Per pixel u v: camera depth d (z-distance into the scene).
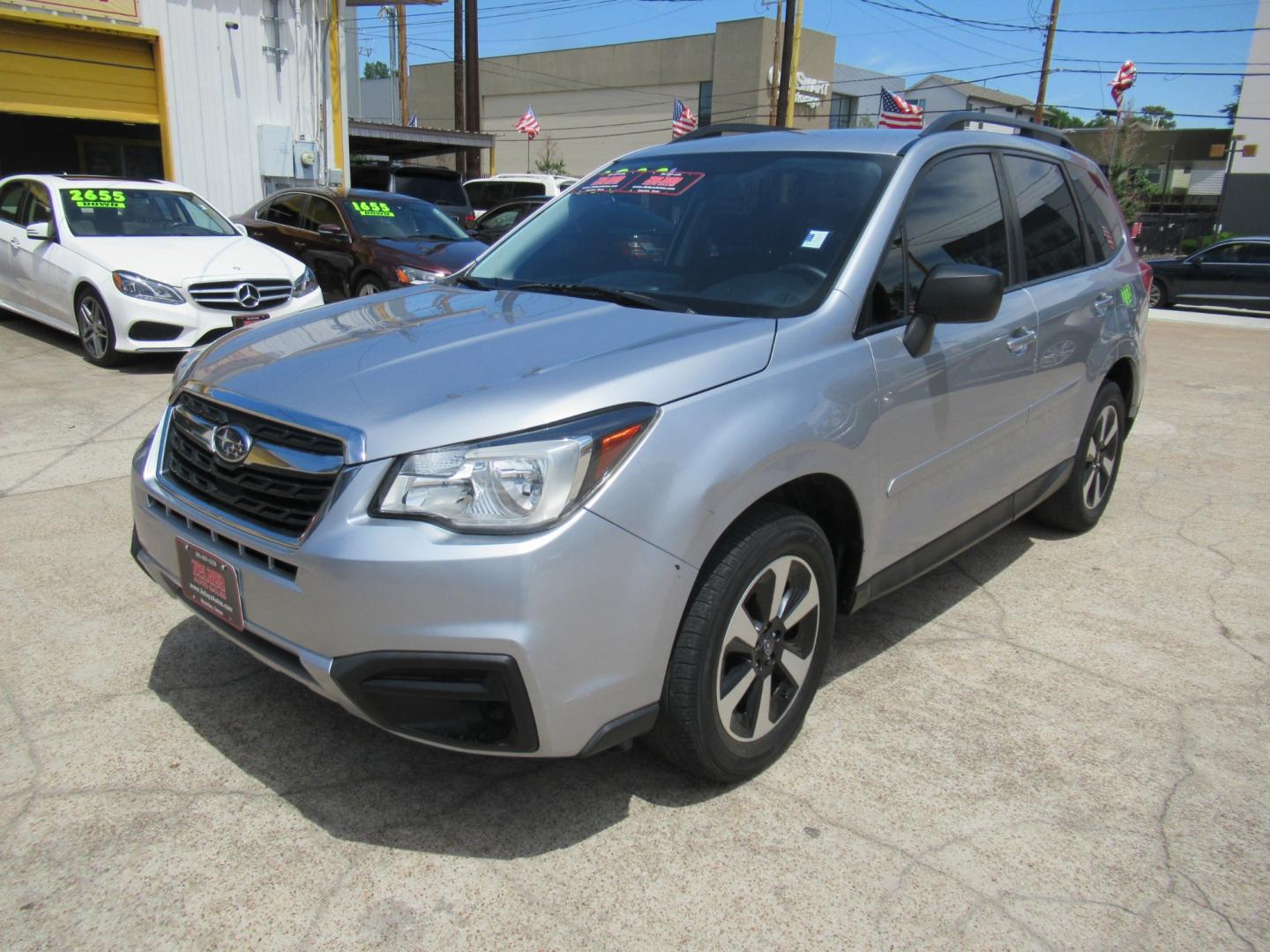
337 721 3.05
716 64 47.31
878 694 3.34
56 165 17.11
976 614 4.03
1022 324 3.71
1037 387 3.92
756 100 46.03
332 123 15.32
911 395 3.09
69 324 8.37
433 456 2.24
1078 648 3.74
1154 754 3.04
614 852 2.50
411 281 10.26
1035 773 2.91
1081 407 4.42
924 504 3.32
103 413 6.50
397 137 20.08
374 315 3.15
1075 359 4.21
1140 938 2.28
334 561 2.22
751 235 3.27
